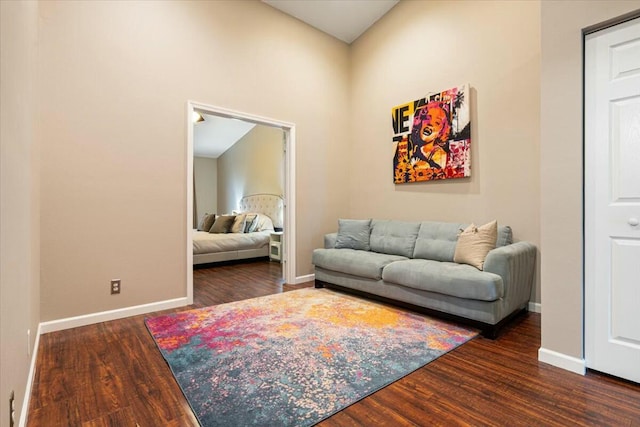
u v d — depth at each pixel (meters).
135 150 2.98
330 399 1.62
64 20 2.65
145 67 3.04
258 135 7.09
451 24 3.59
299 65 4.26
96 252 2.78
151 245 3.06
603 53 1.79
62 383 1.77
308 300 3.35
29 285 1.81
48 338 2.41
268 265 5.49
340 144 4.72
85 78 2.74
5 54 1.08
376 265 3.17
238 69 3.68
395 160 4.14
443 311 2.66
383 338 2.36
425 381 1.78
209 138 7.70
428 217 3.82
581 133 1.84
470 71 3.41
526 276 2.81
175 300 3.18
